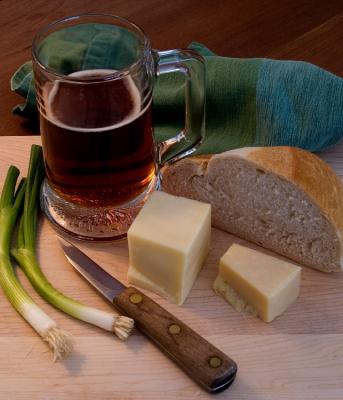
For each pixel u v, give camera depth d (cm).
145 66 50
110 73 51
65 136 49
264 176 52
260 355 47
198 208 51
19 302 48
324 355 47
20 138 63
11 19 77
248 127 63
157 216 50
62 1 79
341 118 60
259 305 48
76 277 52
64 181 52
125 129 50
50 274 52
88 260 52
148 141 53
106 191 53
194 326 49
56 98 49
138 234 49
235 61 64
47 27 53
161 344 46
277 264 49
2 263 51
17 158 61
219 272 50
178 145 58
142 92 50
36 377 45
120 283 50
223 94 63
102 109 49
